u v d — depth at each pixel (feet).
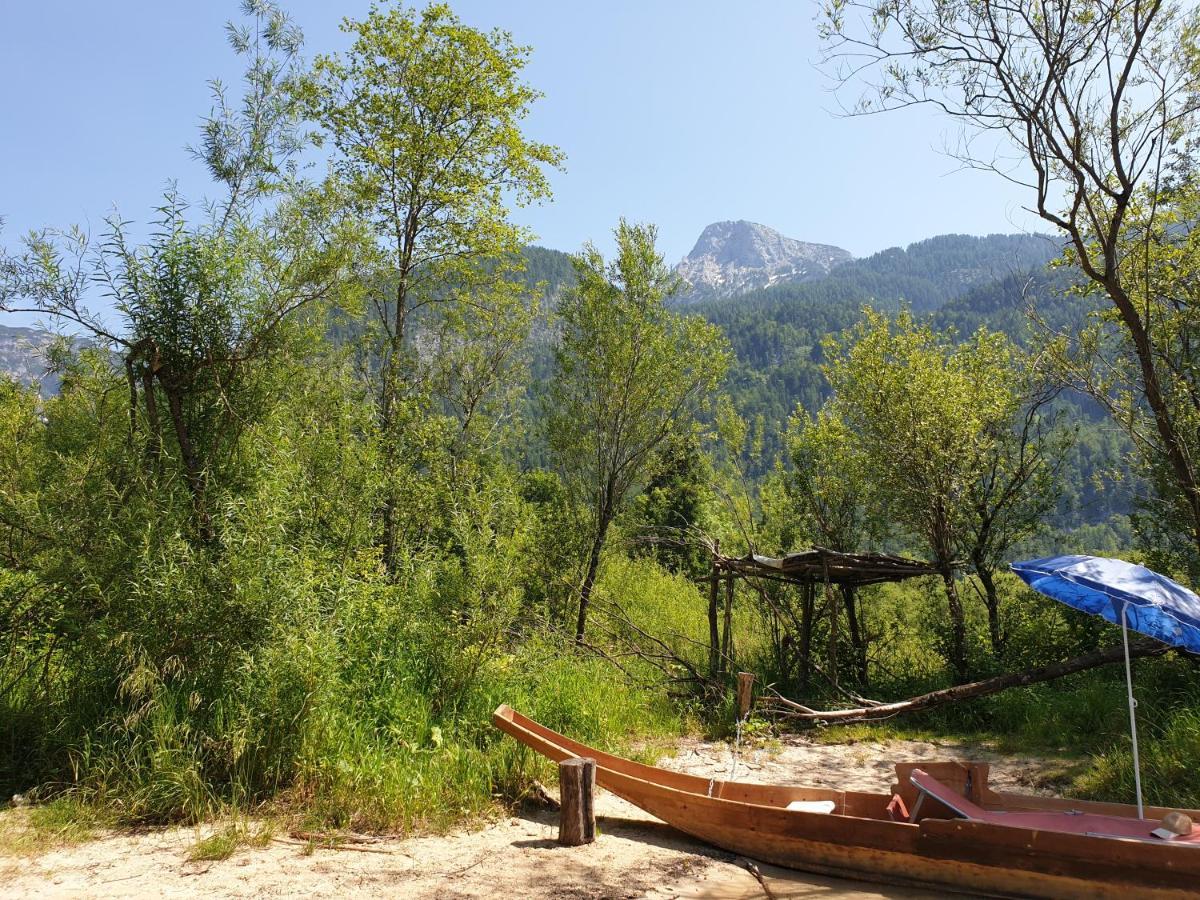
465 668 30.27
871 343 49.06
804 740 37.24
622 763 25.96
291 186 34.30
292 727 23.76
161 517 26.11
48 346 31.94
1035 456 49.49
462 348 56.34
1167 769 25.89
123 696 23.95
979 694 37.45
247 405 30.14
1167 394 39.86
